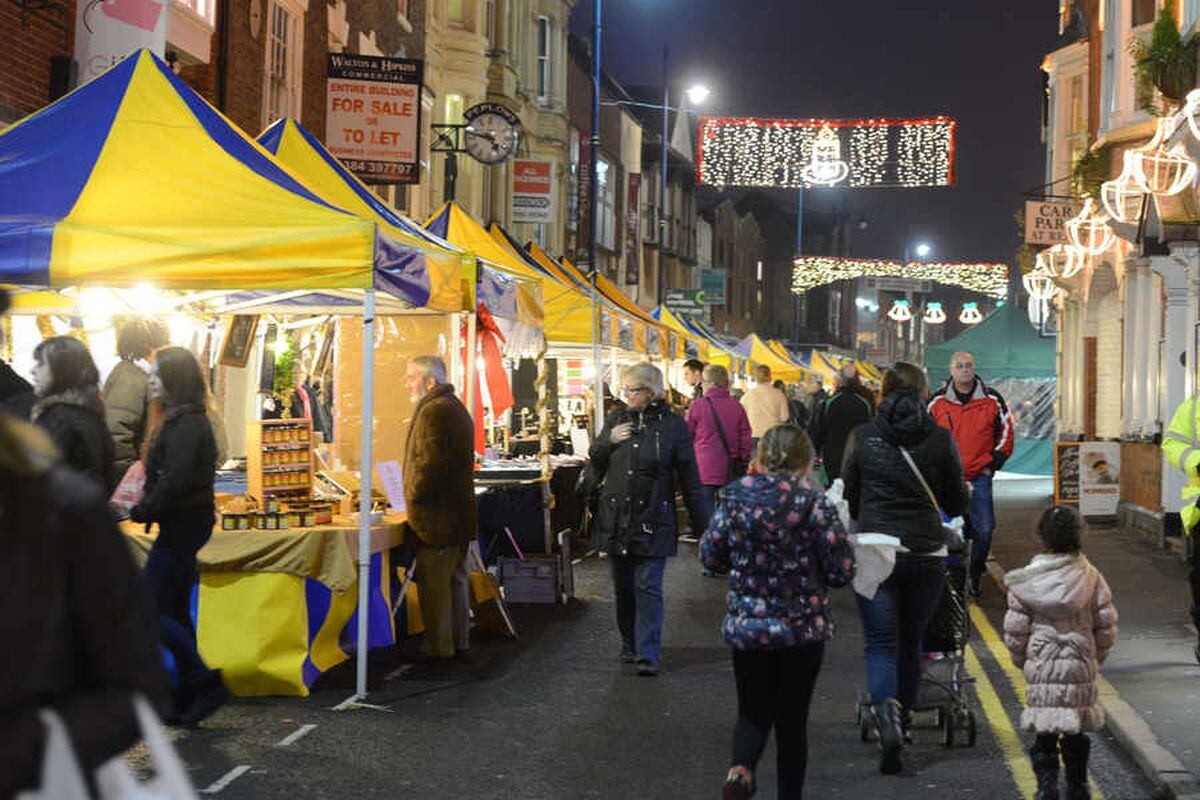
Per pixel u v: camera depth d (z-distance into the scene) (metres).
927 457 6.98
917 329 125.62
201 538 7.39
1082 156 23.84
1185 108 14.95
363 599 8.41
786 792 5.87
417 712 8.10
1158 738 7.30
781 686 5.87
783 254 82.75
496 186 30.95
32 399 6.58
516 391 20.89
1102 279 25.81
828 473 13.92
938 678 7.59
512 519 12.77
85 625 2.29
